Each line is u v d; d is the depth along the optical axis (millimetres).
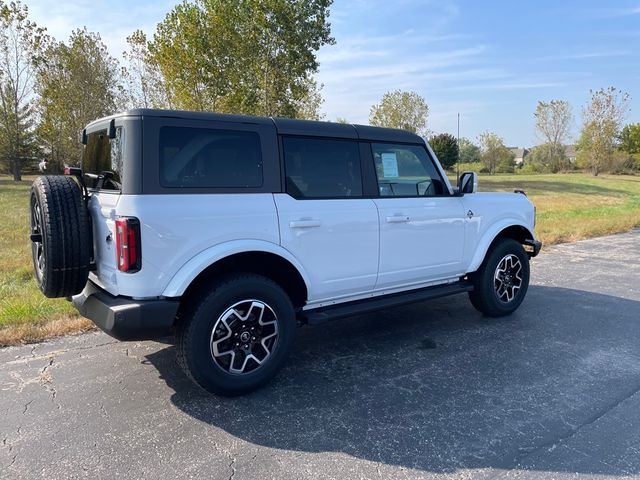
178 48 21188
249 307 3518
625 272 7750
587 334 4863
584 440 2967
